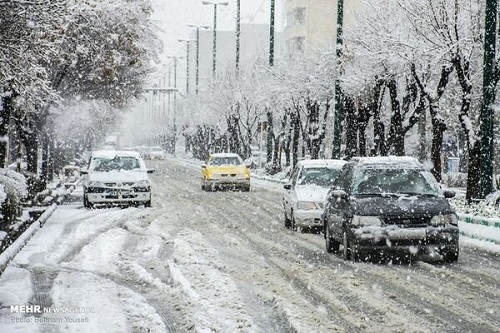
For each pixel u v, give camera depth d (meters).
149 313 11.29
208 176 45.97
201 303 11.99
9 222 21.11
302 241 21.55
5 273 15.11
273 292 13.08
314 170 25.67
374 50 36.19
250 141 78.25
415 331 10.17
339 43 39.03
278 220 28.19
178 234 22.56
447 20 29.09
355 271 15.75
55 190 39.34
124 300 12.33
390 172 19.08
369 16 37.31
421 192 18.56
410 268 16.25
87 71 36.53
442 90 33.12
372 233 16.80
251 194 43.50
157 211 31.11
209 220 27.48
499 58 26.48
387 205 17.25
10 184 24.05
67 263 16.64
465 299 12.58
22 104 28.44
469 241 21.62
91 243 20.06
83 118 43.81
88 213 29.83
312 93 54.00
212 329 10.19
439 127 33.53
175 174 72.00
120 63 34.09
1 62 17.20
